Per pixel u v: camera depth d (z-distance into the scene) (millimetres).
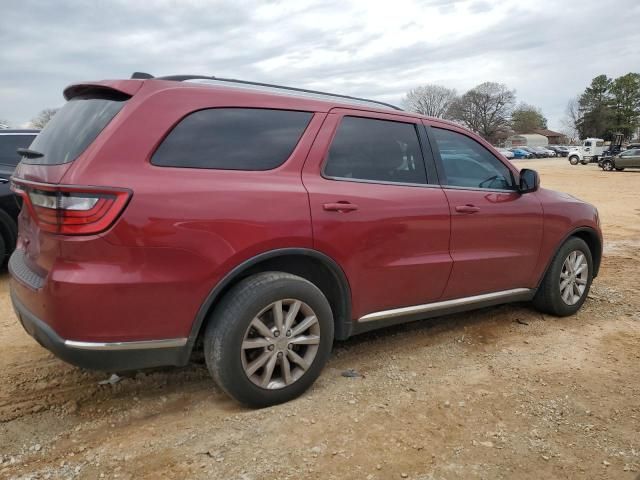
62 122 2928
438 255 3684
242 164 2898
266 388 2951
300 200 2984
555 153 70188
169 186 2604
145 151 2609
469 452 2617
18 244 3145
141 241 2512
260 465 2480
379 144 3516
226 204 2730
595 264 5086
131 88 2730
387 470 2461
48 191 2492
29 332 2842
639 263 7000
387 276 3414
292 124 3145
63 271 2465
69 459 2537
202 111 2832
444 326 4438
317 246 3043
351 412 2973
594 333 4340
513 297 4383
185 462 2506
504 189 4230
